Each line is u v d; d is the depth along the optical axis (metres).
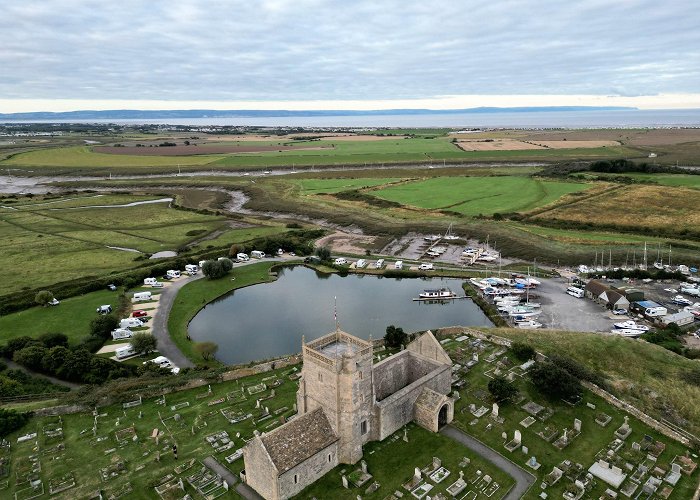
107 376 100.88
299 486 66.50
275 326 130.88
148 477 70.25
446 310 140.75
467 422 81.69
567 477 70.06
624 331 118.75
